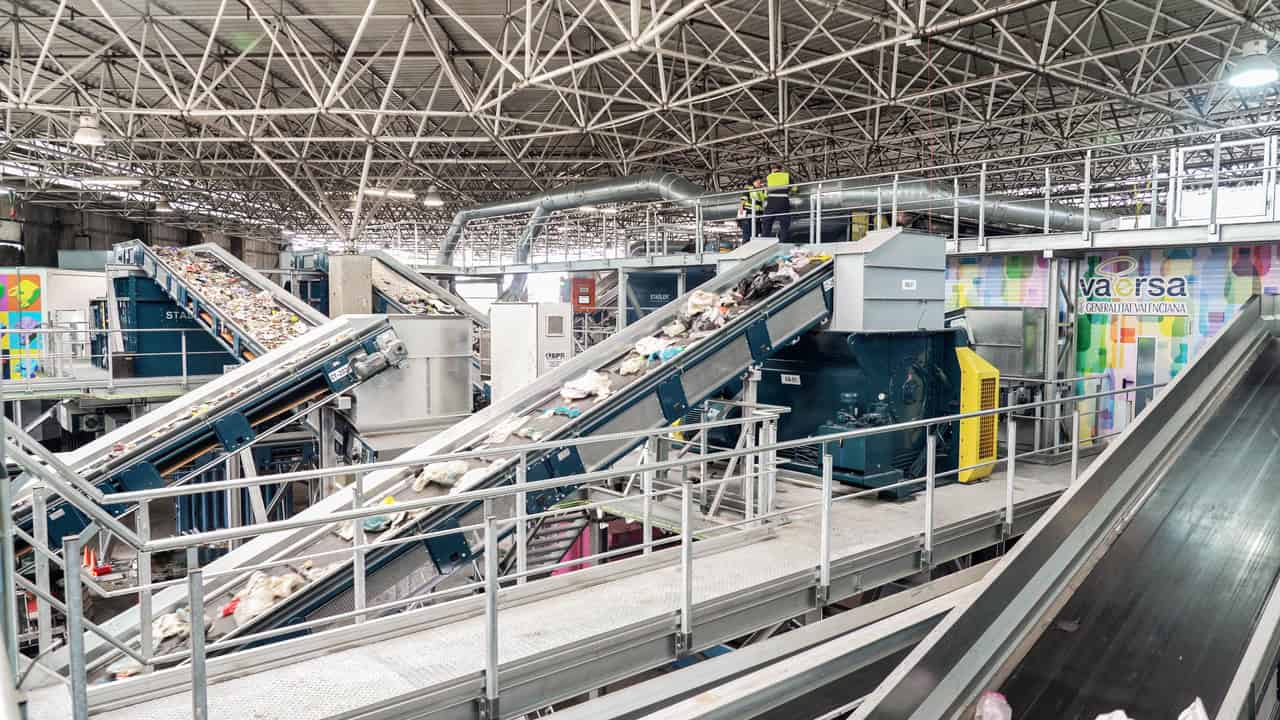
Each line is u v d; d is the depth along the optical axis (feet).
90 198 123.13
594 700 14.51
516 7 53.21
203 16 55.67
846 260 27.58
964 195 57.47
